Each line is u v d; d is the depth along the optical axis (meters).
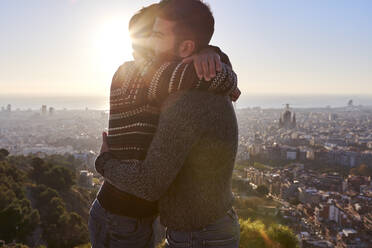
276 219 44.59
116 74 1.90
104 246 1.92
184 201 1.78
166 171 1.62
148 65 1.78
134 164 1.69
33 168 54.16
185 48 1.87
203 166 1.72
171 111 1.63
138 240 1.90
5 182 34.81
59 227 28.97
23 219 25.70
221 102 1.74
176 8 1.81
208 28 1.89
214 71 1.62
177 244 1.86
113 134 1.84
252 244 7.90
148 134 1.72
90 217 2.02
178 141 1.61
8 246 21.17
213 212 1.79
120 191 1.83
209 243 1.82
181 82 1.62
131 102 1.73
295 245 8.59
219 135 1.70
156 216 1.98
